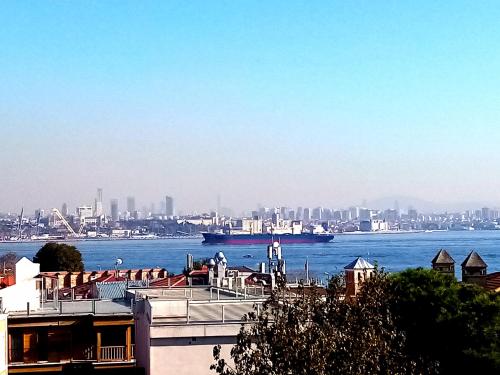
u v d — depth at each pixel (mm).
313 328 28672
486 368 41375
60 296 84375
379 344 28531
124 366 57219
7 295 60219
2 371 49938
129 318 58281
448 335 42656
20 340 57281
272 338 28875
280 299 39000
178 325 44125
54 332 57688
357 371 27766
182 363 44062
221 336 44375
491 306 42906
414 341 42438
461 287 45094
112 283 84438
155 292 64562
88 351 57812
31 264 68625
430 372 32500
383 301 31094
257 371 28812
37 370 56625
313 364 27594
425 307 43281
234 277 72562
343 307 29812
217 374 43906
